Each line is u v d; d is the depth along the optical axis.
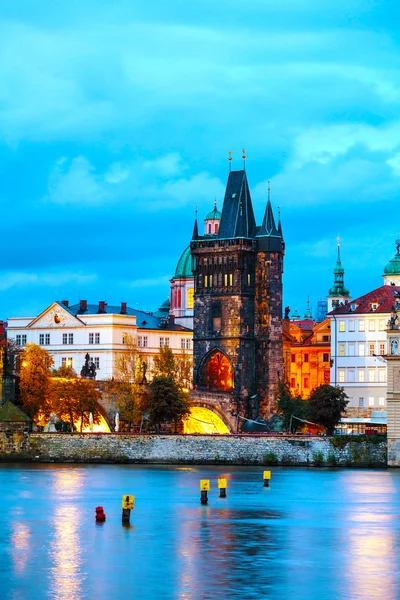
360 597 137.12
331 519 193.25
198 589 140.12
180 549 162.75
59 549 162.00
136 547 164.00
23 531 177.25
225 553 160.38
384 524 187.75
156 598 136.25
